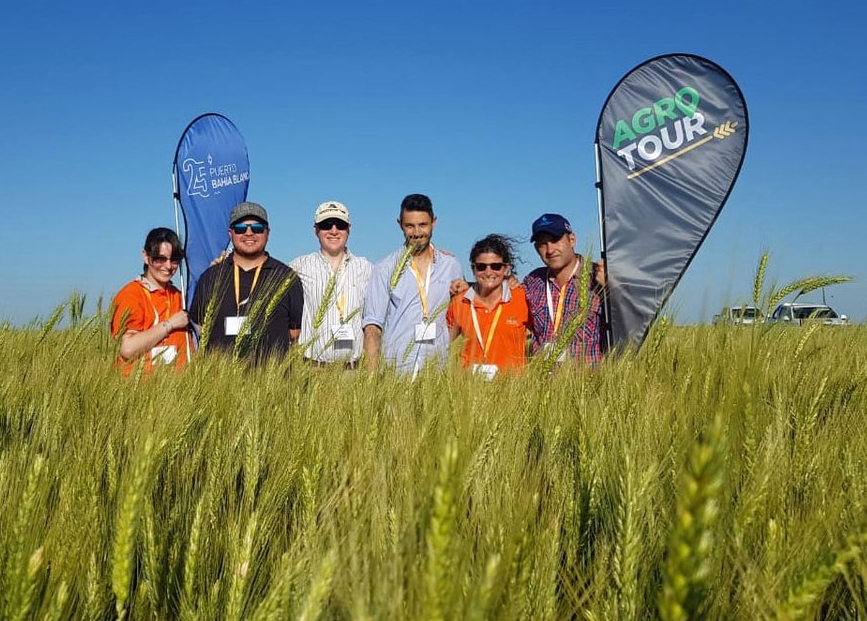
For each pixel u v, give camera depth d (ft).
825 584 4.85
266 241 20.93
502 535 6.54
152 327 20.65
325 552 6.79
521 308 20.06
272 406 12.98
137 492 6.36
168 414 10.53
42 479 7.48
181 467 10.16
